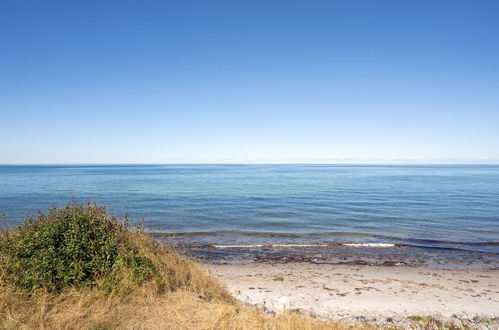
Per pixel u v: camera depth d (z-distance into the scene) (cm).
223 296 898
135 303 727
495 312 940
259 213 2947
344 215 2862
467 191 5353
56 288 744
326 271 1325
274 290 1087
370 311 927
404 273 1309
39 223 889
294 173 15175
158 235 2000
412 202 3809
